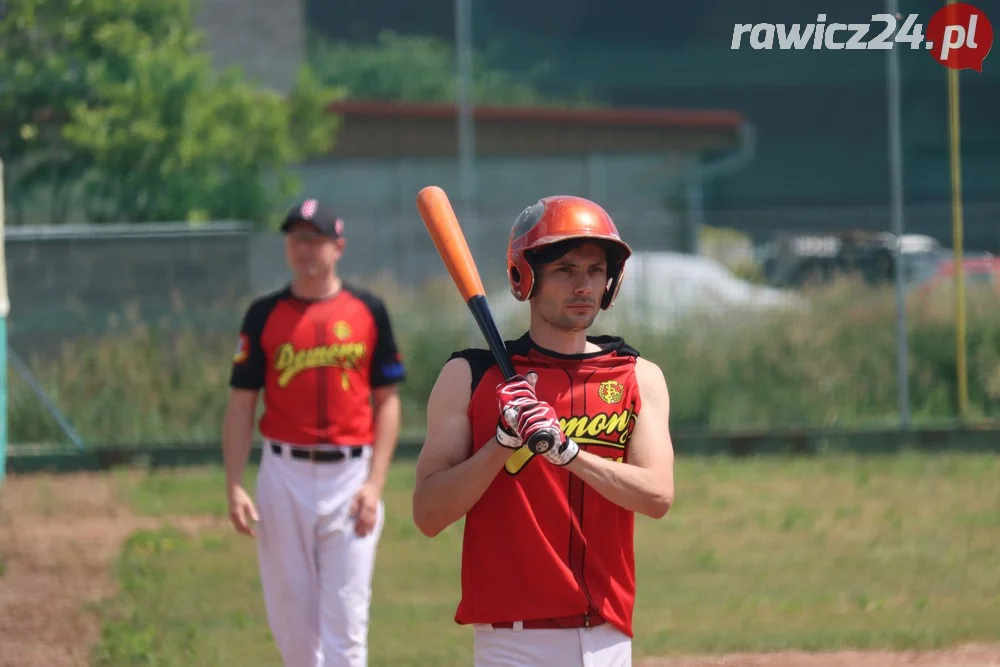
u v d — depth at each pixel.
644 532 37.78
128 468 50.38
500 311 55.53
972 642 26.44
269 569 20.69
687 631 27.22
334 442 20.48
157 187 65.12
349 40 98.25
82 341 52.97
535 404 11.95
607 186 101.56
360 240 69.25
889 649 25.91
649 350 54.50
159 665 24.64
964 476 46.97
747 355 54.59
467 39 57.41
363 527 20.58
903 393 52.47
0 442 45.56
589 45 107.31
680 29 109.31
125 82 64.81
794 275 56.09
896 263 52.91
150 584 31.25
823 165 111.88
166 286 53.81
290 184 70.06
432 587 31.73
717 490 44.72
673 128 102.81
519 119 99.19
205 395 52.78
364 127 95.88
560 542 12.48
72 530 38.41
